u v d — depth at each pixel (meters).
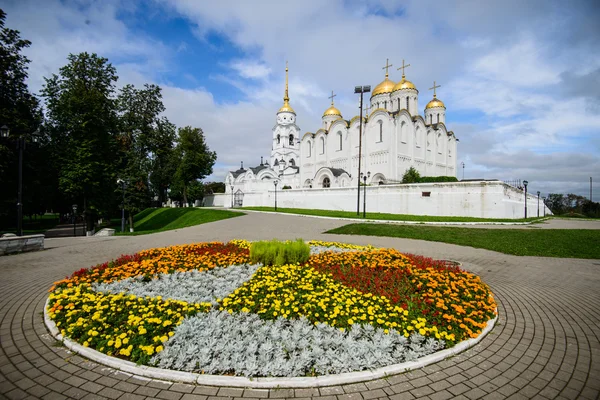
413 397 3.76
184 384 3.93
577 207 89.00
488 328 5.57
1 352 4.71
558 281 9.11
